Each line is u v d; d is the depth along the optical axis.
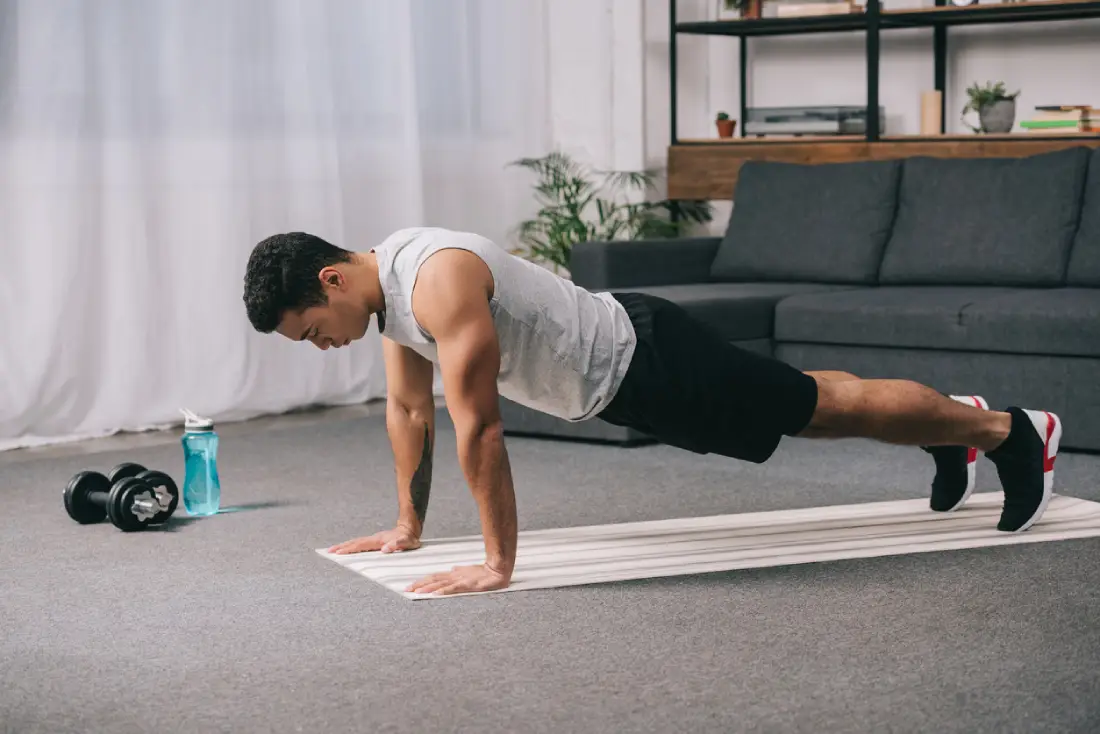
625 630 2.21
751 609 2.31
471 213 5.50
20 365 4.25
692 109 5.89
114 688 2.00
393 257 2.37
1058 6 4.68
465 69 5.42
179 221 4.54
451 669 2.04
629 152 5.75
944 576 2.48
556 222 5.49
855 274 4.52
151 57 4.44
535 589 2.45
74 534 2.99
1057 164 4.23
